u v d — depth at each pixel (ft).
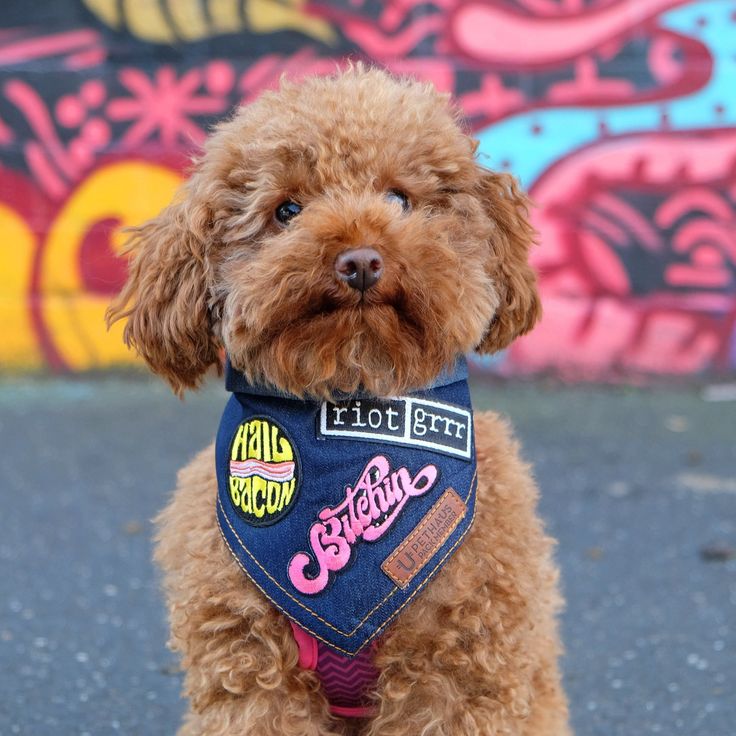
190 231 1.87
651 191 5.06
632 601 3.03
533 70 5.06
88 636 2.84
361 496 1.78
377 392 1.80
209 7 5.12
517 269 2.04
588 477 3.94
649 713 2.46
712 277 5.08
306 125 1.81
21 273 5.25
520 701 1.82
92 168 5.21
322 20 5.10
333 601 1.76
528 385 5.16
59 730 2.39
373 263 1.69
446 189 1.94
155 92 5.17
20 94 5.19
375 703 1.88
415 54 5.09
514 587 1.80
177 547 1.93
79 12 5.14
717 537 3.44
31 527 3.54
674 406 4.80
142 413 4.75
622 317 5.12
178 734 2.15
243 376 1.89
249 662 1.78
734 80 4.97
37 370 5.31
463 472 1.82
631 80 5.02
